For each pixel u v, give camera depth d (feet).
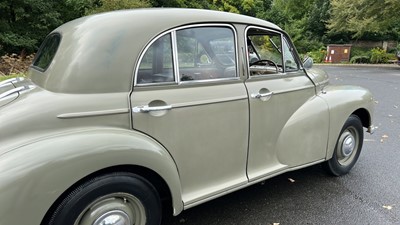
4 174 5.42
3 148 5.70
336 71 55.62
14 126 5.85
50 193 5.74
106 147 6.23
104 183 6.38
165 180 7.24
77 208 6.13
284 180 12.05
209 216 9.61
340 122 11.48
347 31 88.07
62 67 6.61
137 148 6.63
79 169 5.96
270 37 10.28
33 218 5.66
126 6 44.57
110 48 6.84
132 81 6.97
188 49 7.88
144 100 7.04
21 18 53.06
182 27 7.78
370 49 90.38
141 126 7.00
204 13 8.35
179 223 9.23
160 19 7.55
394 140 16.69
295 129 10.14
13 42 49.44
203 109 7.91
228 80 8.55
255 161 9.36
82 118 6.35
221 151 8.47
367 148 15.49
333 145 11.48
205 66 8.18
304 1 117.60
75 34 7.00
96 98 6.56
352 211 9.93
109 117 6.62
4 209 5.41
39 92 6.49
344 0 79.05
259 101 9.09
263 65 10.73
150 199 7.15
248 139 9.02
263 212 9.84
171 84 7.54
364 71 55.47
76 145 6.00
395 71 55.26
